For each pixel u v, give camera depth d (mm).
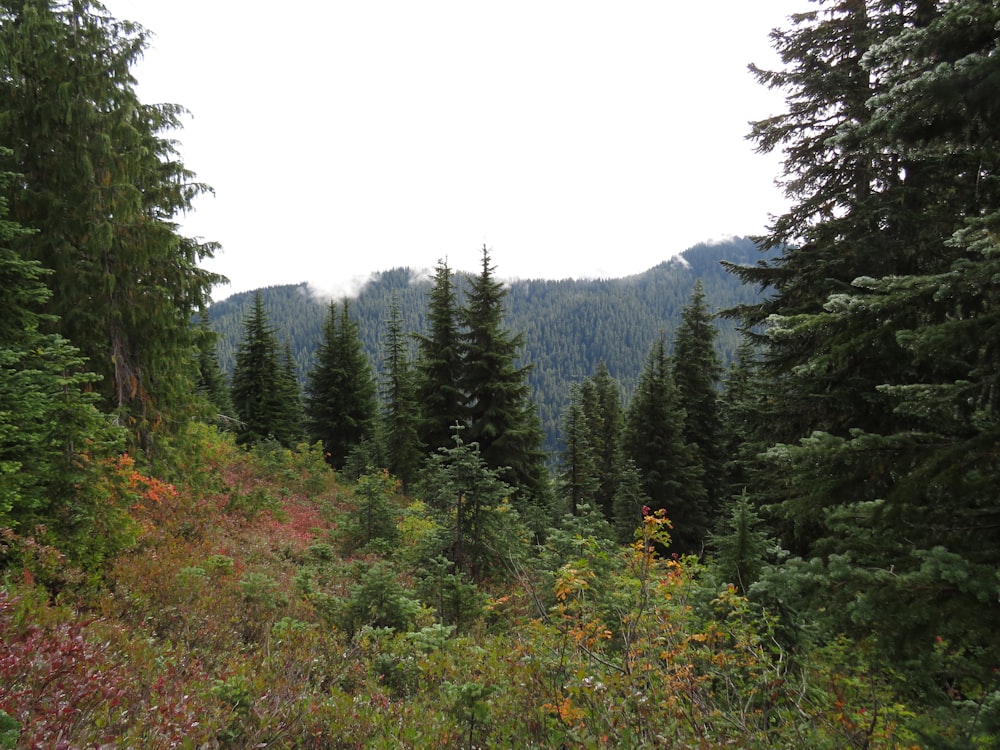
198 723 4355
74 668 4477
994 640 3434
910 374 7973
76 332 12109
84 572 7195
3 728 3182
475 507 12445
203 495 14188
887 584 3906
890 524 4387
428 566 11766
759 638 5355
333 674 6469
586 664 5199
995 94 3615
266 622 7855
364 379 37125
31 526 6941
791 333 5059
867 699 4734
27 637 4883
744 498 8500
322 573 11859
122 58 12180
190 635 6820
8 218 11094
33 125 11367
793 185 11359
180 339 14062
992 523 4168
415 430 27562
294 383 44438
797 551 11125
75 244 12047
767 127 11477
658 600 6207
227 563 9766
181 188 14203
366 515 15281
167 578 8188
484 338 26625
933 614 3646
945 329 3883
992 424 4016
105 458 8461
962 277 3875
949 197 9336
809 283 11086
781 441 11430
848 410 9500
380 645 7562
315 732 4988
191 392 15273
